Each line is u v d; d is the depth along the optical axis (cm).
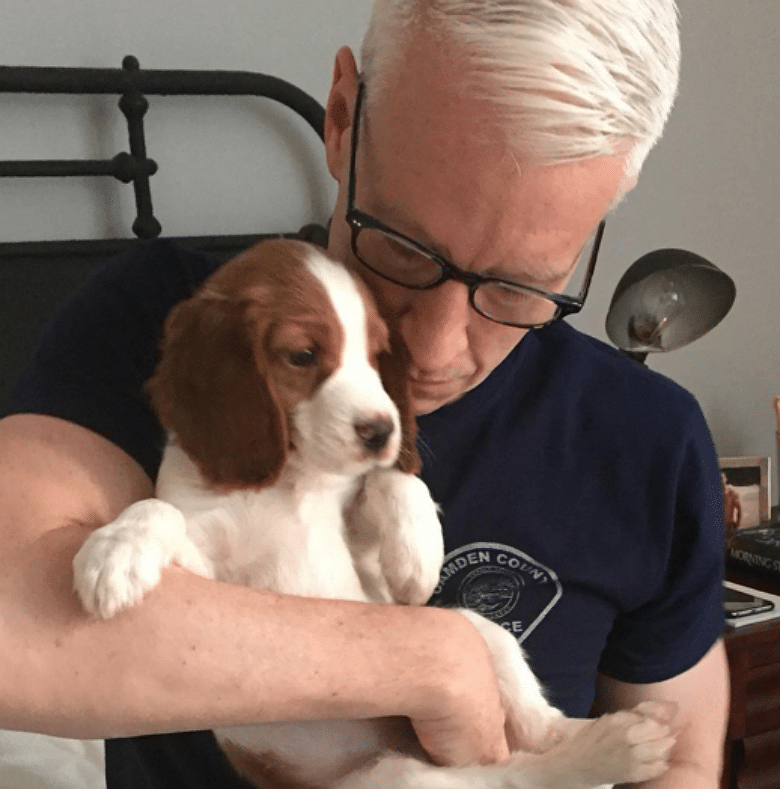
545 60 79
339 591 96
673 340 234
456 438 109
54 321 102
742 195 288
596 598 117
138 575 71
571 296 101
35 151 200
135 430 94
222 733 98
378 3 91
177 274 109
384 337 97
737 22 278
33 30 195
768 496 268
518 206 84
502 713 91
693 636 123
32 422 90
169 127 212
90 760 149
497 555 111
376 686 76
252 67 219
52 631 68
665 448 117
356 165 94
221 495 93
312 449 92
